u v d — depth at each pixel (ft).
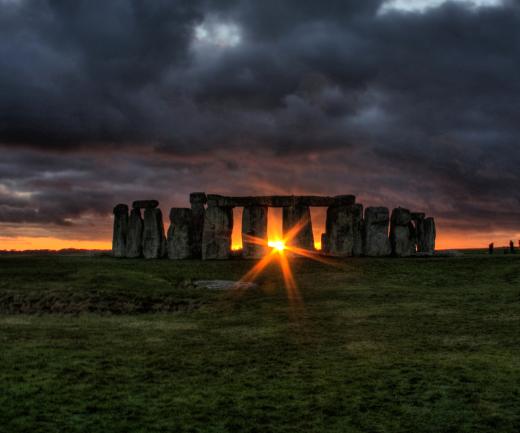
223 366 60.49
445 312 91.61
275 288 120.67
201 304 104.01
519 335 73.72
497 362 60.49
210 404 48.14
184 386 53.11
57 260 164.86
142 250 182.19
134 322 88.38
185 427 43.04
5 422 43.42
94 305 100.27
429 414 45.57
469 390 51.16
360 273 136.46
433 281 124.47
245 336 76.74
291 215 170.19
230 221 171.32
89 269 139.64
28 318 91.56
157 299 106.63
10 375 55.93
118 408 46.93
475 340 71.51
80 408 46.80
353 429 42.78
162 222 181.78
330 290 116.98
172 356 64.95
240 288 119.14
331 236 169.27
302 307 99.55
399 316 89.25
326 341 72.74
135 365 60.85
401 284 122.62
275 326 83.51
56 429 42.19
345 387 52.70
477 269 134.10
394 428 42.93
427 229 186.80
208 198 171.01
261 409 46.98
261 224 169.48
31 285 117.08
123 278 125.80
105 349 68.59
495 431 42.16
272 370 58.80
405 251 172.24
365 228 172.24
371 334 76.64
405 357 63.57
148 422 43.96
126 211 188.96
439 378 55.01
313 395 50.52
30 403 47.73
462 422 43.91
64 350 67.56
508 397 49.16
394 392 51.06
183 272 140.15
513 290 109.70
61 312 96.78
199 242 177.58
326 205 171.22
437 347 68.23
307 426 43.39
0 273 133.08
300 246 169.37
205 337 76.38
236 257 170.09
